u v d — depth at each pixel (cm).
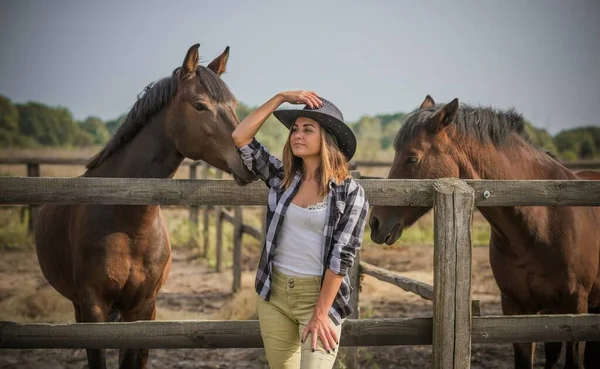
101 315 372
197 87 354
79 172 2320
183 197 304
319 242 263
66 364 542
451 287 304
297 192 269
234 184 309
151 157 373
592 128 3784
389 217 371
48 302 707
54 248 413
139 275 382
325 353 255
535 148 429
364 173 1797
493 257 417
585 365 442
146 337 303
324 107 267
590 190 315
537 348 610
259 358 565
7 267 959
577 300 396
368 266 473
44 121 4747
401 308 750
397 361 562
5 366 530
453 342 306
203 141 351
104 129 5303
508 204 313
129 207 364
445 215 303
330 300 255
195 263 1048
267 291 269
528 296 404
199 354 579
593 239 404
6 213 1240
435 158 383
